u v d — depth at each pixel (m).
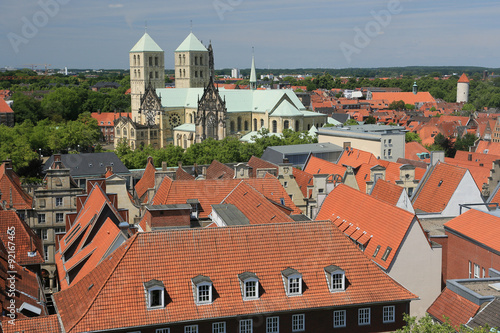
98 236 84.25
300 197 126.62
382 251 79.75
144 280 60.06
